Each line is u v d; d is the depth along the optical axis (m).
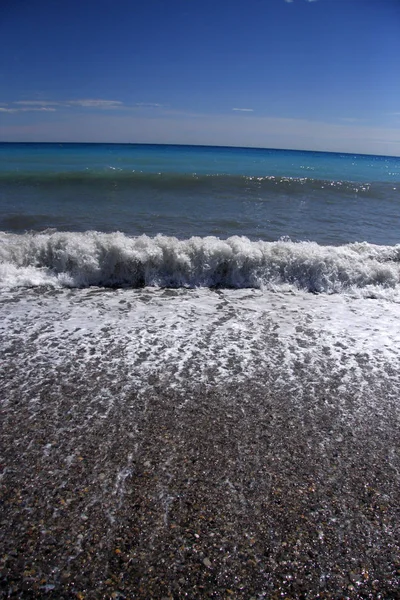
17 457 2.61
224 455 2.72
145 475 2.53
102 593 1.88
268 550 2.11
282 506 2.36
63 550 2.05
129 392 3.30
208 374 3.59
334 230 8.91
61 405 3.11
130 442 2.79
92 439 2.79
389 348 4.16
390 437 2.95
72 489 2.40
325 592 1.93
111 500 2.34
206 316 4.75
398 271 6.03
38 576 1.93
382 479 2.59
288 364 3.80
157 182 13.98
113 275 5.80
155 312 4.80
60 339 4.05
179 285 5.75
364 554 2.12
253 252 6.00
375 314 4.99
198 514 2.29
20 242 5.93
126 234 7.80
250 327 4.51
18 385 3.31
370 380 3.61
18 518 2.20
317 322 4.70
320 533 2.21
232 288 5.73
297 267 5.97
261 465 2.65
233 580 1.96
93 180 13.88
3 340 3.97
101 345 3.97
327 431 2.98
